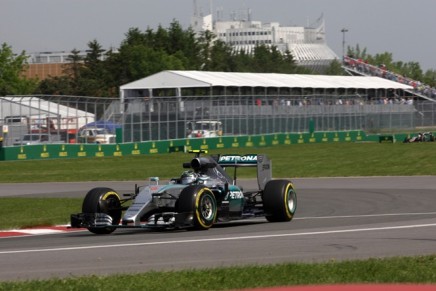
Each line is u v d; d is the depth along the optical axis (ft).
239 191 108.37
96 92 643.04
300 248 81.61
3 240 98.73
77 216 100.89
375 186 180.55
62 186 202.69
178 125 367.04
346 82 522.88
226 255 77.71
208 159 110.11
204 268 68.80
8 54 583.17
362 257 74.84
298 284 59.93
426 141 420.36
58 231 110.93
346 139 451.12
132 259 76.23
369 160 270.46
